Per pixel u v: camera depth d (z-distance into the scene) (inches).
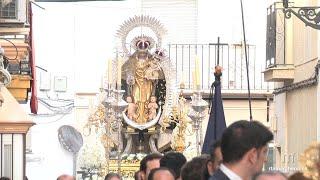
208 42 1945.1
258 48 1910.7
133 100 1611.7
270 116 1866.4
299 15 1104.8
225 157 509.0
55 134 1892.2
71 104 1908.2
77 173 1700.3
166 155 780.0
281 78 1621.6
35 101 1346.0
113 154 1574.8
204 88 1877.5
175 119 1596.9
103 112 1528.1
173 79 1612.9
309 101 1517.0
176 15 1961.1
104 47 1945.1
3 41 1256.2
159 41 1622.8
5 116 1109.7
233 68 1891.0
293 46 1622.8
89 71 1934.1
